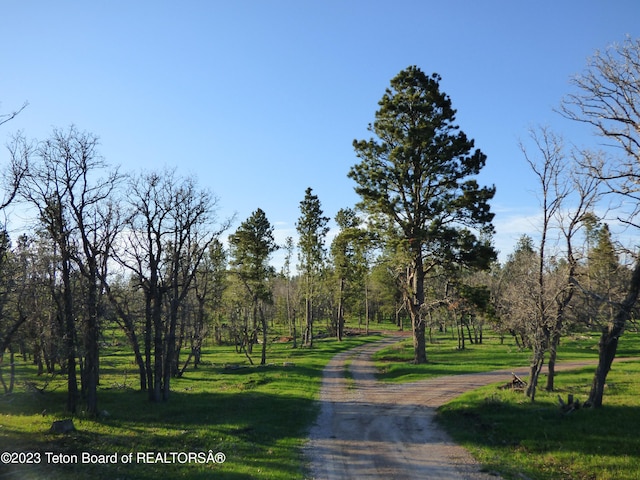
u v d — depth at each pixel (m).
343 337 81.94
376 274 78.50
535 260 21.55
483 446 16.17
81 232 22.42
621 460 13.78
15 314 21.75
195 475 13.23
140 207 26.95
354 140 40.62
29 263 21.39
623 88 18.19
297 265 70.12
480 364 39.69
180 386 33.84
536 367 21.31
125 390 32.62
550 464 14.19
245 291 54.06
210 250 40.75
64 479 12.95
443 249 38.62
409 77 39.50
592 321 20.41
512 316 22.95
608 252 18.95
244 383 33.62
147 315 27.80
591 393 19.44
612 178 18.80
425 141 37.84
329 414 22.62
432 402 24.66
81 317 24.52
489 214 37.72
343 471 14.00
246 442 17.34
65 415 22.72
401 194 40.34
